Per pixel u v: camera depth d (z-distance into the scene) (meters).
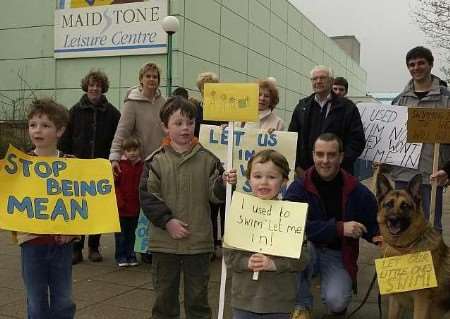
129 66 13.57
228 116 3.79
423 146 5.41
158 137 6.18
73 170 3.50
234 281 3.27
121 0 13.44
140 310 4.67
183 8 13.16
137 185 6.08
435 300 3.84
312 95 5.84
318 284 5.48
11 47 14.90
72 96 14.27
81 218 3.43
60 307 3.47
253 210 3.22
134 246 5.82
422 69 5.30
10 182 3.42
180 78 13.15
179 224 3.54
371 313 4.67
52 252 3.43
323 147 4.23
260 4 19.08
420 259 3.73
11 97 14.95
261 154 3.28
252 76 18.56
